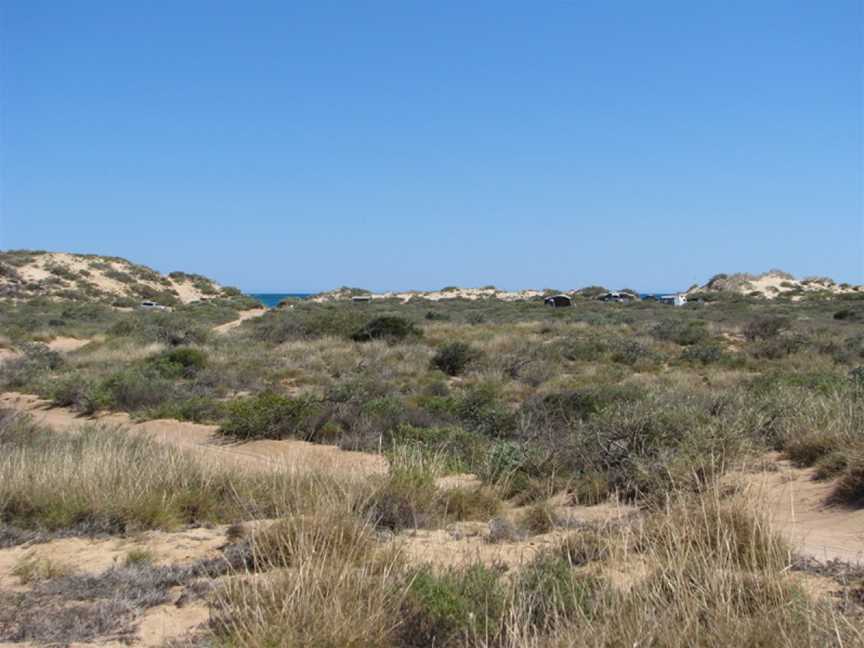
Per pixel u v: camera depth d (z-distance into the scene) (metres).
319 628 4.51
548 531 7.58
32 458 10.18
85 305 68.69
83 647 4.93
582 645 4.08
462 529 7.76
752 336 37.66
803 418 10.70
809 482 8.65
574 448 10.59
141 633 5.15
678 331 38.09
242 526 7.74
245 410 16.23
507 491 9.70
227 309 75.62
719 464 8.61
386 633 4.62
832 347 30.95
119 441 12.77
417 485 8.56
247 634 4.50
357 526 6.41
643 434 9.80
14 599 5.80
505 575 5.85
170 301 83.50
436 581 5.23
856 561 5.99
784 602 4.43
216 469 9.95
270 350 34.22
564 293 99.44
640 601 4.50
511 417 15.76
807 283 94.19
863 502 7.57
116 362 30.17
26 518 8.23
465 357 27.75
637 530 6.36
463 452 12.69
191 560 6.82
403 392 22.27
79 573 6.49
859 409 10.52
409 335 36.91
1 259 80.81
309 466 9.42
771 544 5.30
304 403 16.50
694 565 4.91
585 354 29.72
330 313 44.53
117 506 8.22
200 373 26.16
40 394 23.72
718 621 4.21
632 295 89.19
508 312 64.88
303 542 5.57
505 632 4.63
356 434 15.02
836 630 3.86
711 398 13.82
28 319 50.91
